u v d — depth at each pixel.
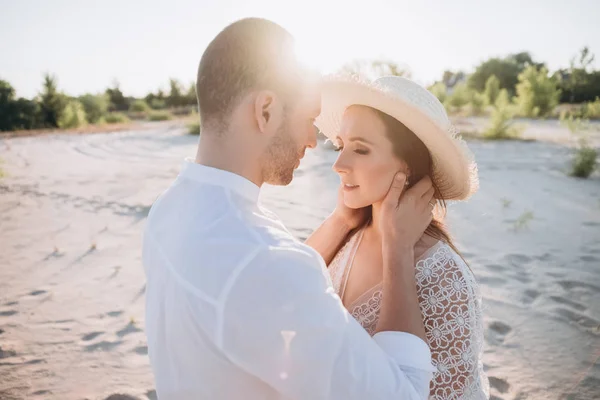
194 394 1.03
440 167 1.48
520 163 10.36
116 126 29.94
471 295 1.35
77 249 5.70
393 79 1.50
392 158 1.42
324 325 0.97
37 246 5.85
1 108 32.75
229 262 0.96
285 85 1.14
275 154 1.18
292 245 1.03
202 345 1.00
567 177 8.90
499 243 5.40
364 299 1.49
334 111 1.62
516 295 4.13
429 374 1.17
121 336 3.71
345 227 1.73
